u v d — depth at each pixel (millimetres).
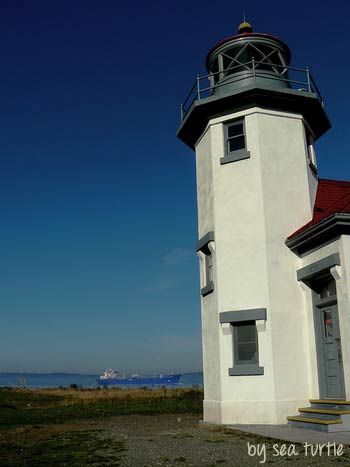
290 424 13719
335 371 14047
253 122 16391
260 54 18094
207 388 16141
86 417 19266
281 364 14578
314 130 18766
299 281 15320
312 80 17469
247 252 15555
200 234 17562
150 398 27516
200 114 17234
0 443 12156
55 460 9438
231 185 16266
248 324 15219
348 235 13352
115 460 9227
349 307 12891
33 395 31141
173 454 9734
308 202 16266
